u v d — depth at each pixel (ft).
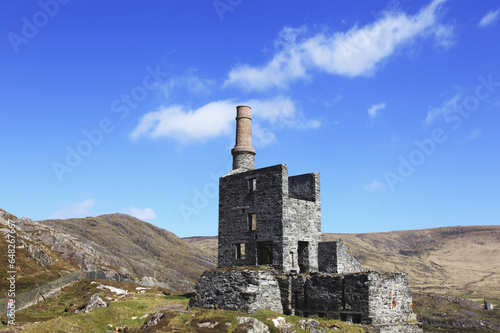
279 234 142.41
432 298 399.65
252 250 149.18
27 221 291.79
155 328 117.29
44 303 174.70
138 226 579.48
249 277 132.16
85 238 445.78
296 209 147.33
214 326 115.14
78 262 258.98
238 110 177.37
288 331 118.32
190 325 118.32
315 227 152.76
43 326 125.39
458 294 541.34
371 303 122.42
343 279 127.85
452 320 340.18
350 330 117.29
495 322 334.65
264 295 132.57
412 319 136.46
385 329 122.83
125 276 248.11
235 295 132.36
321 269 149.59
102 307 150.71
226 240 157.48
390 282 130.31
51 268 237.04
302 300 135.13
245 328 112.57
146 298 165.17
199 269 475.72
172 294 183.93
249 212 151.94
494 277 626.23
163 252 510.17
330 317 128.77
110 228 521.24
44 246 263.49
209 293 139.23
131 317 141.69
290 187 161.99
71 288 186.80
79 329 128.57
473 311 365.81
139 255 459.32
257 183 151.43
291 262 143.23
